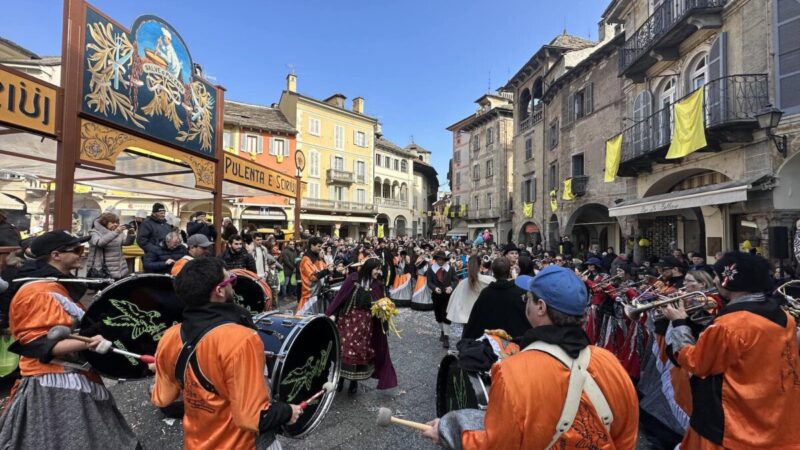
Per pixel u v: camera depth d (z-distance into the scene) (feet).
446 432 5.49
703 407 7.09
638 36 43.06
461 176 131.23
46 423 7.44
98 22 16.80
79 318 7.92
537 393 4.26
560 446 4.34
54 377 7.64
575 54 65.16
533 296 5.13
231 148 98.32
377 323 14.35
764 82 27.63
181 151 22.75
